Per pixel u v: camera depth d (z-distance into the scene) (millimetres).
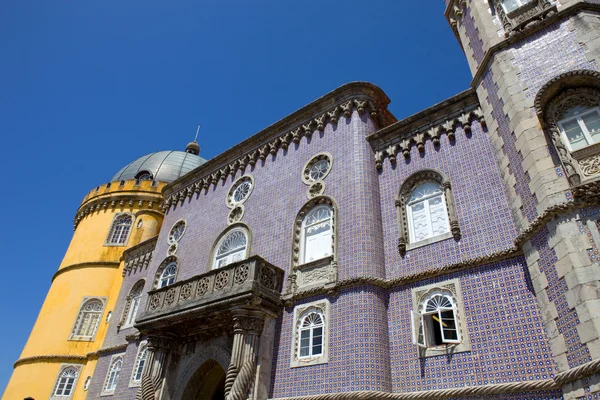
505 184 11750
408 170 15039
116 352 22312
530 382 9336
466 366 10539
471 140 13961
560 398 8891
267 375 13328
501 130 12141
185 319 15664
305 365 12750
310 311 13734
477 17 14445
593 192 9031
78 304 28031
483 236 12047
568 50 11289
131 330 22062
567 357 8633
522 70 11914
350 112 17391
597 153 9625
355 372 11531
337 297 13227
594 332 7988
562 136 10438
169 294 16953
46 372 25812
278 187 18266
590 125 10219
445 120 15039
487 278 11336
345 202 15102
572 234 9039
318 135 18125
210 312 14844
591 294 8281
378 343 11914
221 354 15328
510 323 10391
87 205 33750
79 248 31266
